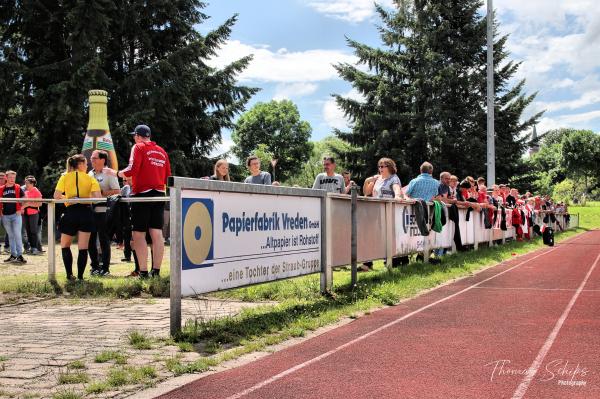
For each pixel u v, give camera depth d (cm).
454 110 4038
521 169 4081
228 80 3388
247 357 493
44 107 2711
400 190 1119
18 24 2925
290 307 699
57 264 1287
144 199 884
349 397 389
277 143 8475
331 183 1223
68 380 417
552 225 3362
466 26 4025
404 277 984
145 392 398
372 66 4153
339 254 868
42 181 2703
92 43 2798
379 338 563
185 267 570
